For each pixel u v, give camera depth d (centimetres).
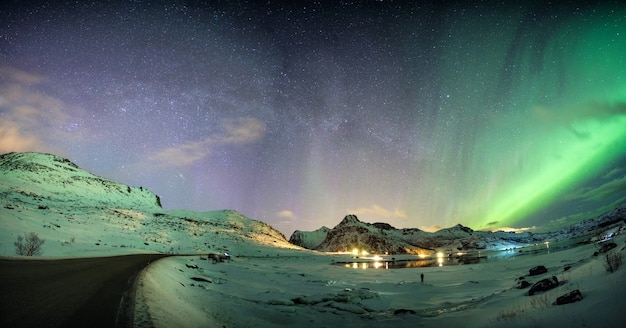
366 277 3781
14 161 11006
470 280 3014
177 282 1839
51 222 5297
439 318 1457
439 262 6731
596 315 890
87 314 797
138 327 718
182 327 860
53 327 684
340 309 1805
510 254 7238
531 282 1828
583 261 1884
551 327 930
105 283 1277
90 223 6731
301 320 1487
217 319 1195
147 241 6644
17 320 714
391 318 1552
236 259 5541
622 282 1009
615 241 1786
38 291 1048
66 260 2436
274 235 14238
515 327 1027
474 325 1217
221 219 13812
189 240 8300
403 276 3850
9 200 6209
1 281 1202
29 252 2645
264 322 1379
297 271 4375
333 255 10912
